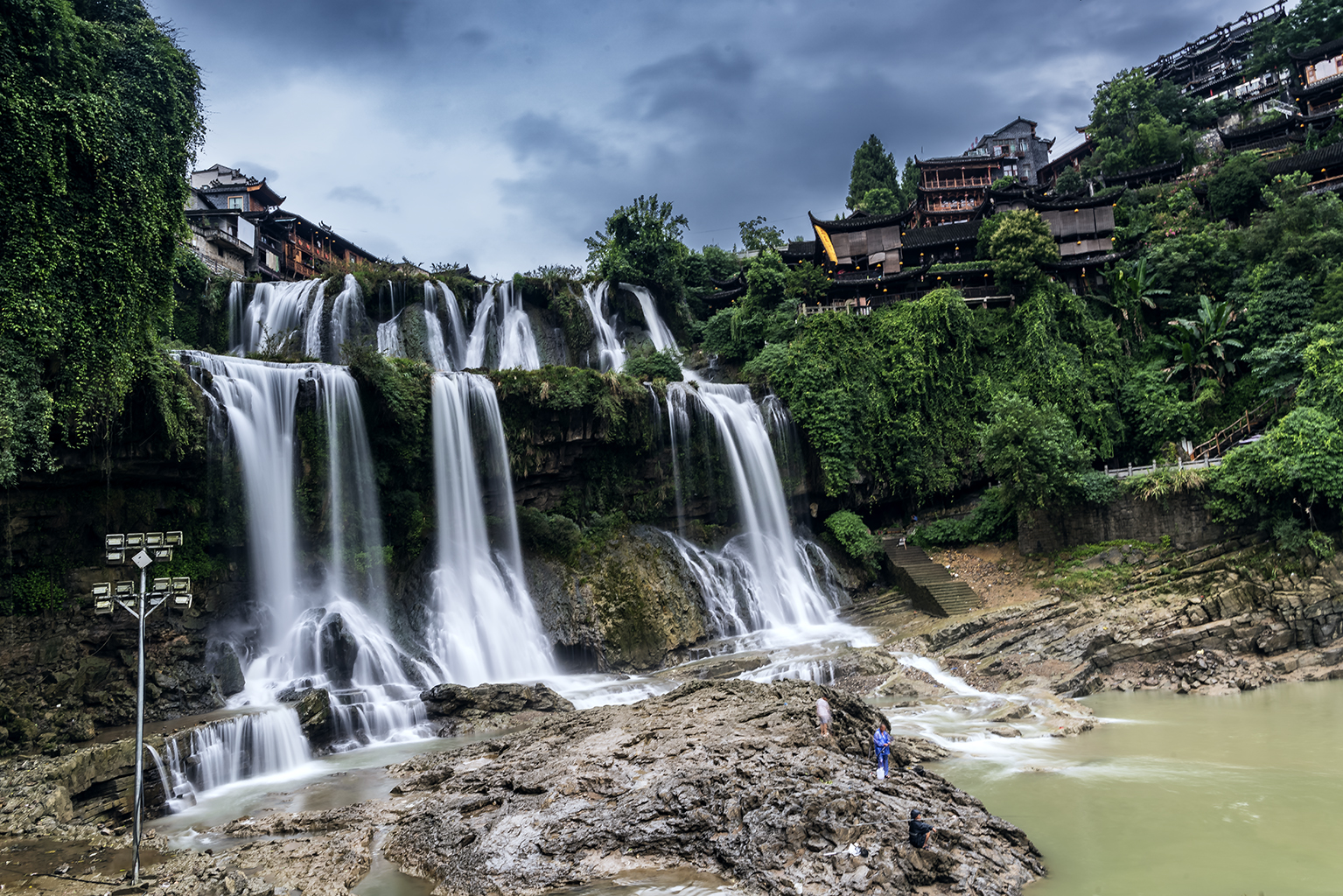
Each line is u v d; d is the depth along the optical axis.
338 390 32.41
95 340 23.25
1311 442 33.56
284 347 45.88
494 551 36.19
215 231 58.47
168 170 25.95
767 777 15.58
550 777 17.55
